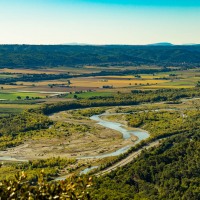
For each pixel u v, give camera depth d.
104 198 155.12
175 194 175.25
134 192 176.38
